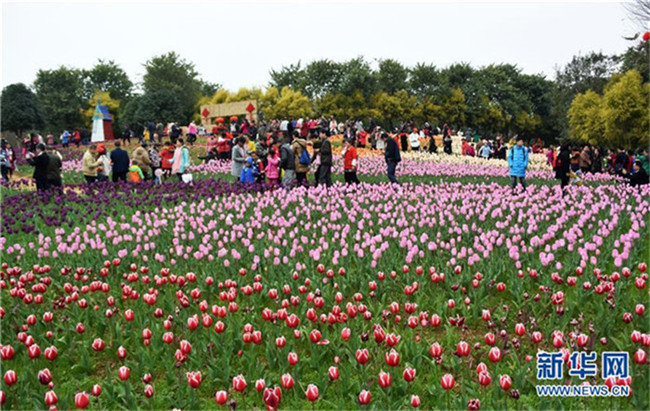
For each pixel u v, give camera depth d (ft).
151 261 31.78
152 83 304.50
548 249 29.68
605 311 22.30
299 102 244.01
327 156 59.00
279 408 18.02
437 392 17.08
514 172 58.44
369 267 28.73
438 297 24.47
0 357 18.43
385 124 254.88
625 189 53.93
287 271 28.55
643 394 16.70
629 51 181.57
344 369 18.76
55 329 23.30
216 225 42.73
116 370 21.11
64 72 284.82
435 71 267.80
